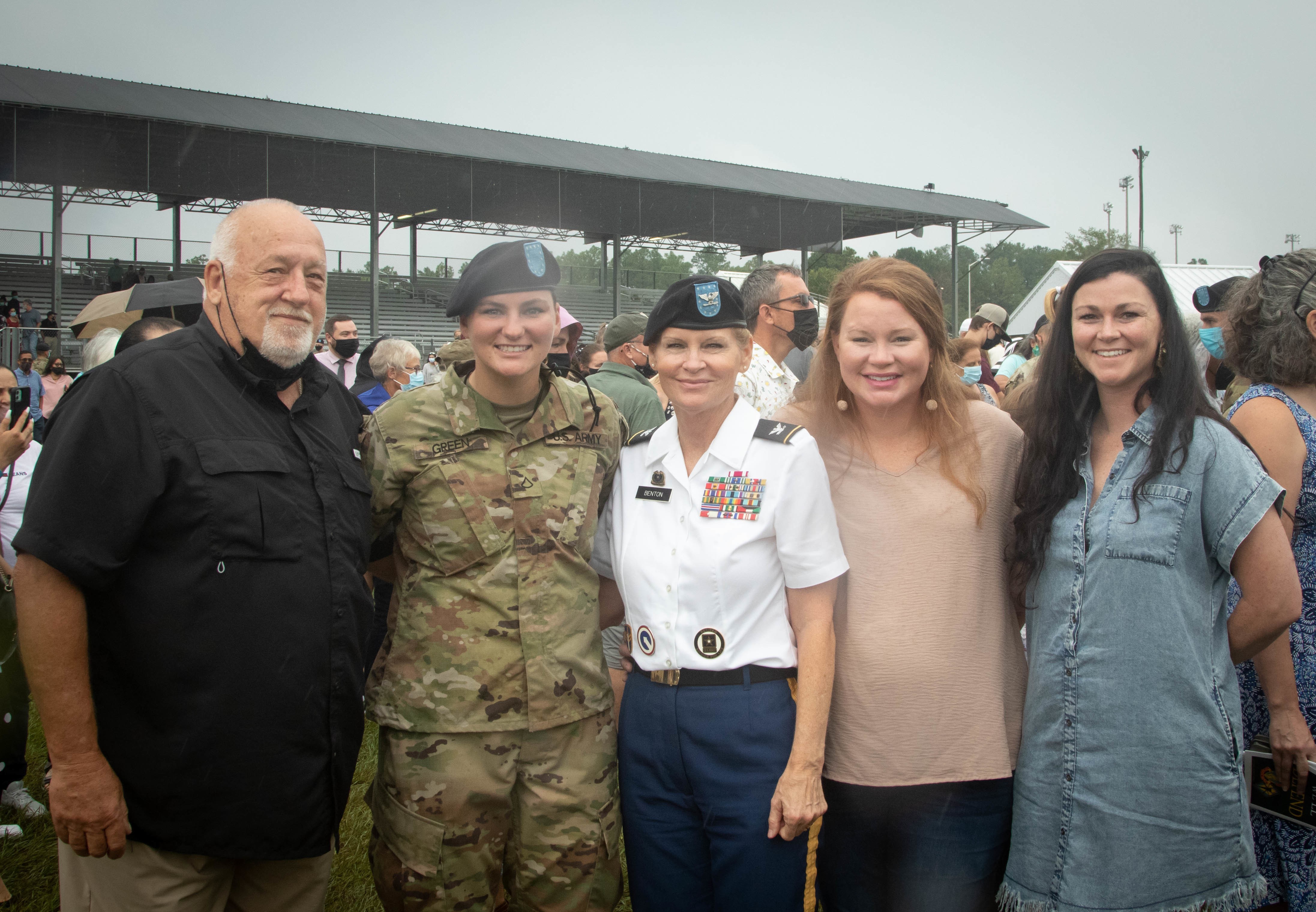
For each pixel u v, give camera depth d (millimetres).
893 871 2207
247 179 23750
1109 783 2025
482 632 2238
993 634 2223
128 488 1864
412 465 2270
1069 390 2211
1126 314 2057
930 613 2168
